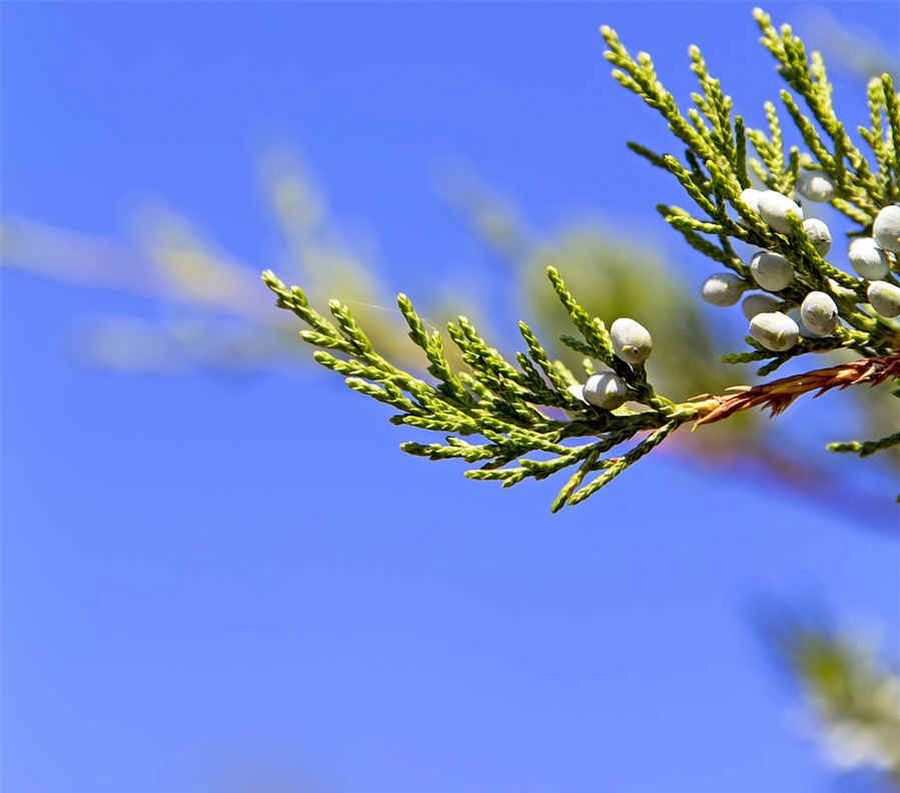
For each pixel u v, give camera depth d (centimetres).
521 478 41
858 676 70
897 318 42
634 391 41
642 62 41
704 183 42
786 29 43
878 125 43
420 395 41
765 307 41
